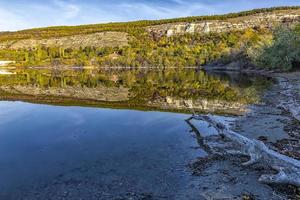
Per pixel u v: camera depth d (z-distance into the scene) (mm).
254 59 87250
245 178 12695
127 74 93188
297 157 14398
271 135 18391
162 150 16172
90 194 11414
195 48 148250
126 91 44406
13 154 15727
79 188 11891
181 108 28672
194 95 38438
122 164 14250
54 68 148500
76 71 119000
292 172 11977
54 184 12234
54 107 29562
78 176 12961
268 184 12055
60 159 14953
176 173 13250
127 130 20281
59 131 20203
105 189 11812
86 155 15484
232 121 22453
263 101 31594
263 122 21688
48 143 17578
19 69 139500
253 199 10945
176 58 141375
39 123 22578
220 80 61188
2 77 79812
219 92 40906
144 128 20812
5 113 26406
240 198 11039
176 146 16844
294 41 70688
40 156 15398
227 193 11445
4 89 47719
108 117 24531
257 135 18469
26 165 14211
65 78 75812
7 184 12234
